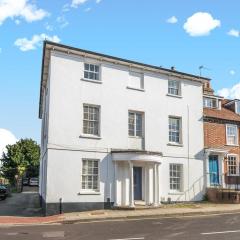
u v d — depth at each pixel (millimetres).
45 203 23828
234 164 33000
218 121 32531
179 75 30047
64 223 19938
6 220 20984
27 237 15000
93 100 25906
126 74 27594
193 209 24766
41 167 34406
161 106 28922
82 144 25078
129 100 27422
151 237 14875
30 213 25375
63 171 24203
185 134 29938
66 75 25109
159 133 28500
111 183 25688
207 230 16594
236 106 36000
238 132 33844
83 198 24594
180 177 29312
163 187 28125
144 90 28188
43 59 26719
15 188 57500
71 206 24156
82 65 25828
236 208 25359
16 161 72812
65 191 24109
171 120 29641
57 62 24938
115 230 16938
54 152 24094
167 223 19203
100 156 25625
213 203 28797
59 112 24578
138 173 27062
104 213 22938
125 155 25578
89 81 25922
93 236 15258
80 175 24734
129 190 25578
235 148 33281
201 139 30812
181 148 29516
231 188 31094
